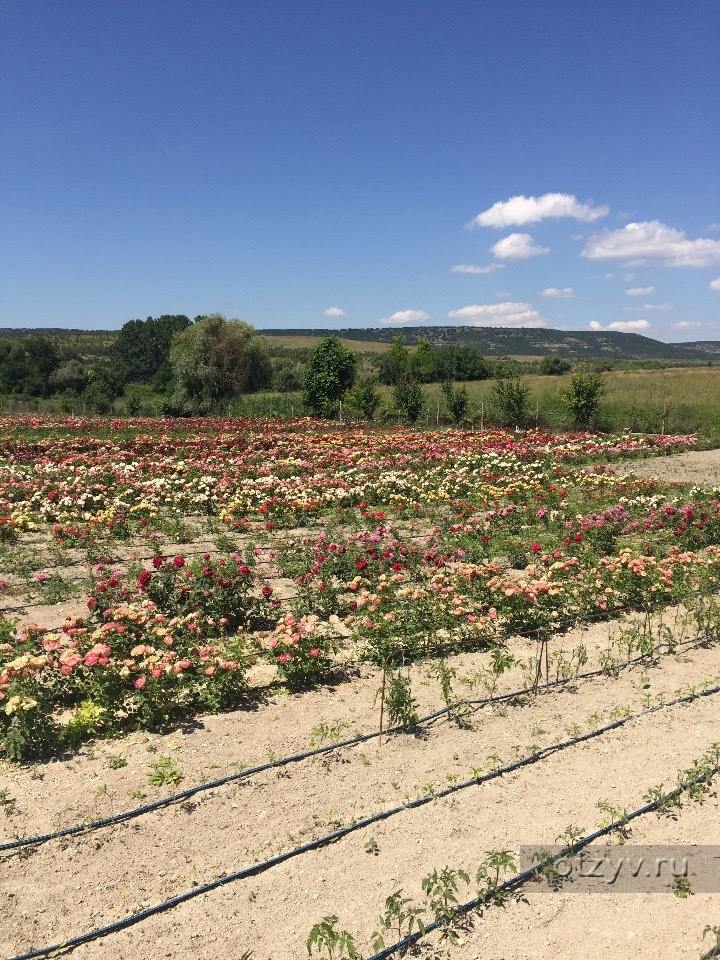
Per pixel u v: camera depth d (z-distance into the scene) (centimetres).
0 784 526
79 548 1171
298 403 4269
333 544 1023
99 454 2136
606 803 519
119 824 486
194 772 546
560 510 1451
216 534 1301
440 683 681
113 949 390
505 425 3397
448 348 7994
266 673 720
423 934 401
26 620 840
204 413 4469
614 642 809
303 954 388
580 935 404
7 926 400
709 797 530
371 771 557
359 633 789
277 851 466
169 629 689
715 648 809
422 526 1383
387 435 2834
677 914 419
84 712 587
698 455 2644
